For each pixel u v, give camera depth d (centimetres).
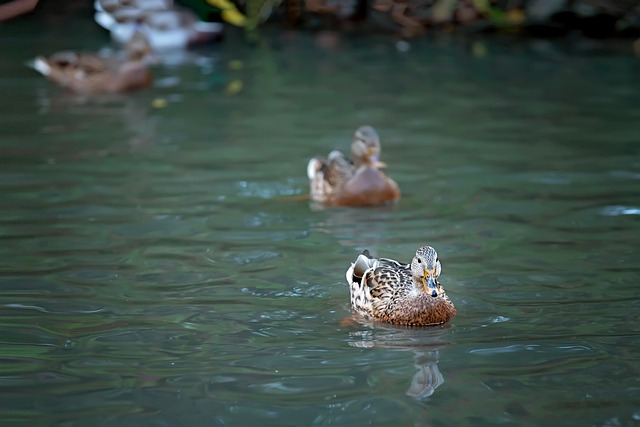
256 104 2167
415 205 1492
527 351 972
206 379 916
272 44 2870
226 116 2058
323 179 1545
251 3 3062
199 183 1589
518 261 1234
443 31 2998
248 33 3023
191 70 2539
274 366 943
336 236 1347
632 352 965
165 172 1647
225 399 875
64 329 1027
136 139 1862
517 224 1385
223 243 1310
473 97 2231
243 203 1496
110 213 1424
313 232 1366
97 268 1208
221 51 2788
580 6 2916
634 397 873
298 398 876
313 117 2048
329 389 893
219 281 1171
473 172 1661
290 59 2672
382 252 1276
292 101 2195
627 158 1731
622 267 1204
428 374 923
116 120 2009
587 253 1258
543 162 1712
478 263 1230
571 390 888
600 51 2748
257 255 1265
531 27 2955
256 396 880
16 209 1430
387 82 2394
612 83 2362
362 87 2339
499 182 1600
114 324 1043
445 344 995
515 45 2844
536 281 1165
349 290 1150
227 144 1834
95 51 2705
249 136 1897
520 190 1554
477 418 837
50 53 2673
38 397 876
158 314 1070
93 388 897
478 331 1026
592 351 970
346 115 2066
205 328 1034
